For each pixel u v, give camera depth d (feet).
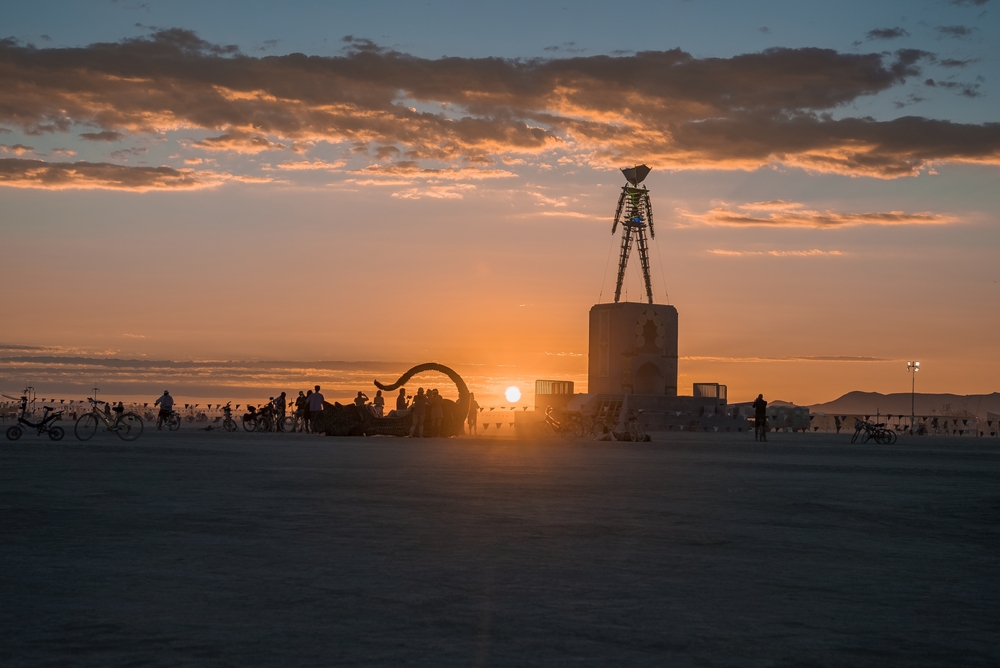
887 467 88.02
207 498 47.06
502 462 80.43
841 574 29.48
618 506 46.60
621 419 149.79
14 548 31.65
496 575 27.89
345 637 20.71
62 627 21.42
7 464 69.15
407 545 33.04
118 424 116.98
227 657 19.08
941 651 20.51
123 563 29.09
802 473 75.51
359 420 149.69
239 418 209.87
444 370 157.38
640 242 298.76
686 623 22.50
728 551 33.37
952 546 36.14
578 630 21.62
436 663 18.81
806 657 19.80
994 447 168.25
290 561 29.68
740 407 301.22
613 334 287.69
